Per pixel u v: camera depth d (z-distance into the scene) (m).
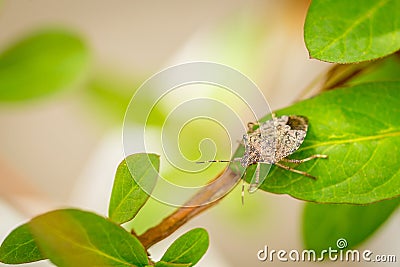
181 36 0.39
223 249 0.31
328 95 0.22
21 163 0.39
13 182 0.28
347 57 0.21
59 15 0.39
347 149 0.22
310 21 0.21
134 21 0.40
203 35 0.31
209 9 0.39
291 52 0.29
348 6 0.21
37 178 0.38
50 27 0.26
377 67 0.24
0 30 0.37
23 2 0.38
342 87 0.22
